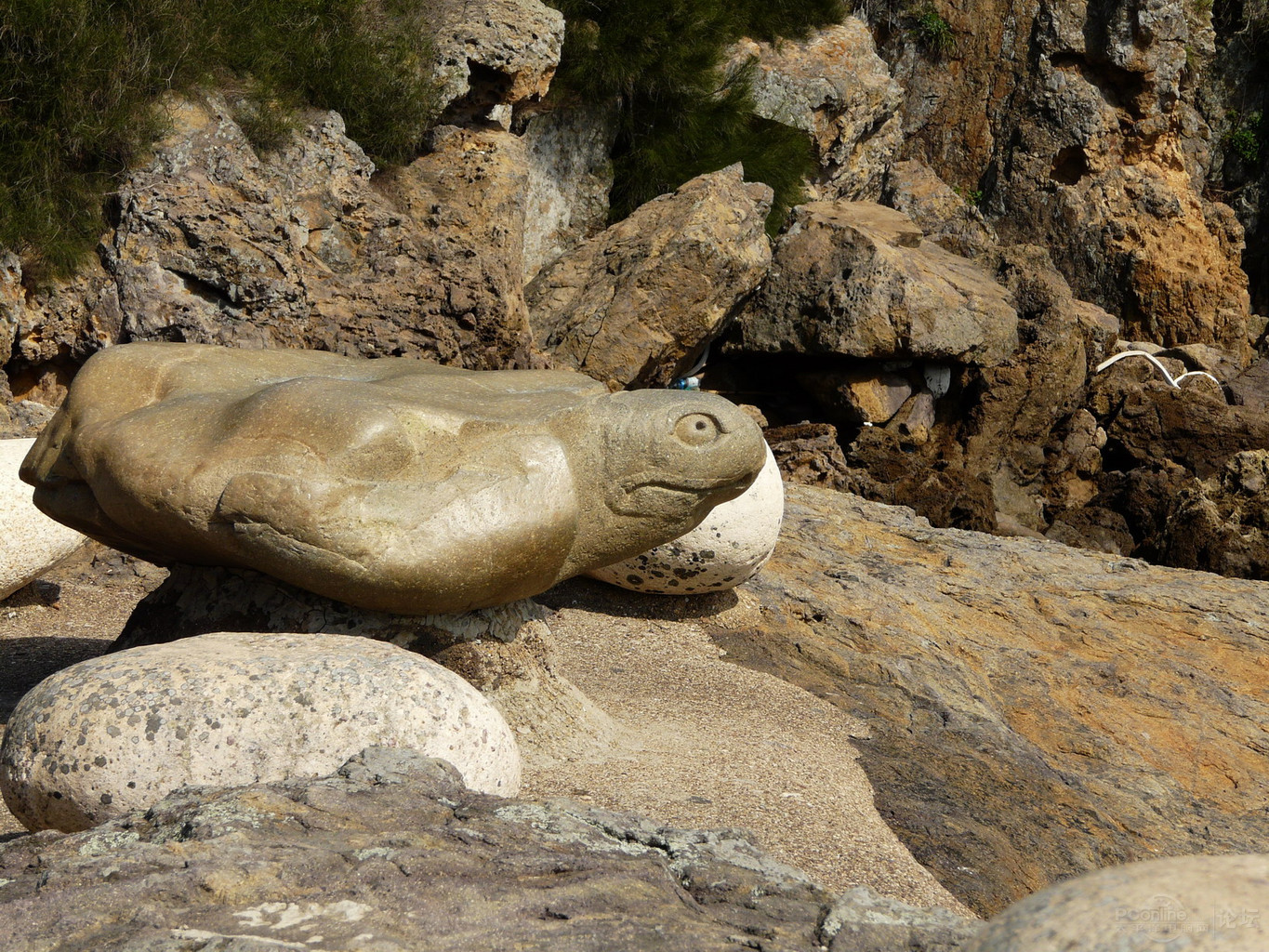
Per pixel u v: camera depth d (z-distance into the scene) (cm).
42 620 705
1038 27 2458
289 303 1005
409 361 604
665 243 1438
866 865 427
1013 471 1734
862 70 1964
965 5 2527
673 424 501
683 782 472
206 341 955
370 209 1127
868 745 608
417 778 352
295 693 371
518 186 1317
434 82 1291
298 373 554
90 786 355
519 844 317
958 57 2531
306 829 315
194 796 337
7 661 618
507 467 482
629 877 301
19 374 949
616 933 265
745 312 1692
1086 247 2427
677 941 264
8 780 366
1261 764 810
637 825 345
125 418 495
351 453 462
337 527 455
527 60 1343
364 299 1083
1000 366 1727
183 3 1109
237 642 404
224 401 491
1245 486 1473
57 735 360
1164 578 1112
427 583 465
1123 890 177
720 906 300
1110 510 1666
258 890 278
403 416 479
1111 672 882
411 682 384
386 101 1247
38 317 926
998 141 2511
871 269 1639
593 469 500
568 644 701
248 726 364
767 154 1800
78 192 971
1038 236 2464
